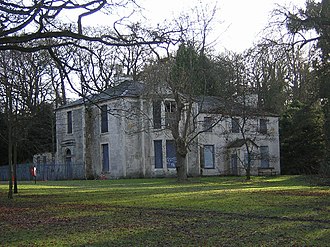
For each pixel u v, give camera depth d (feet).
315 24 67.97
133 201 64.59
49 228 39.91
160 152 159.74
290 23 68.59
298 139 174.50
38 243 32.76
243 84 133.69
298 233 33.83
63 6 55.26
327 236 32.48
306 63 85.46
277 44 70.18
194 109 160.45
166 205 57.16
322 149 165.99
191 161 165.58
